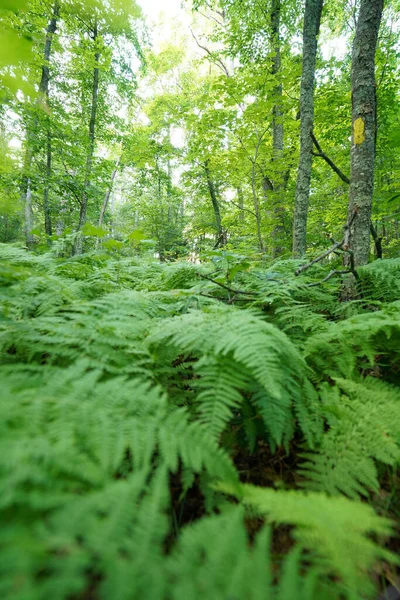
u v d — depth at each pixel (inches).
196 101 275.1
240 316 80.1
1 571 23.3
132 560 27.4
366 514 42.5
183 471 55.2
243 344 63.1
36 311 98.4
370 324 85.5
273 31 388.2
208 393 60.5
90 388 49.9
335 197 374.9
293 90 335.6
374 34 141.4
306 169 226.5
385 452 59.6
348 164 323.6
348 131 309.9
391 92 255.8
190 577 28.5
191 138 333.1
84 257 158.9
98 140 552.4
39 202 538.3
